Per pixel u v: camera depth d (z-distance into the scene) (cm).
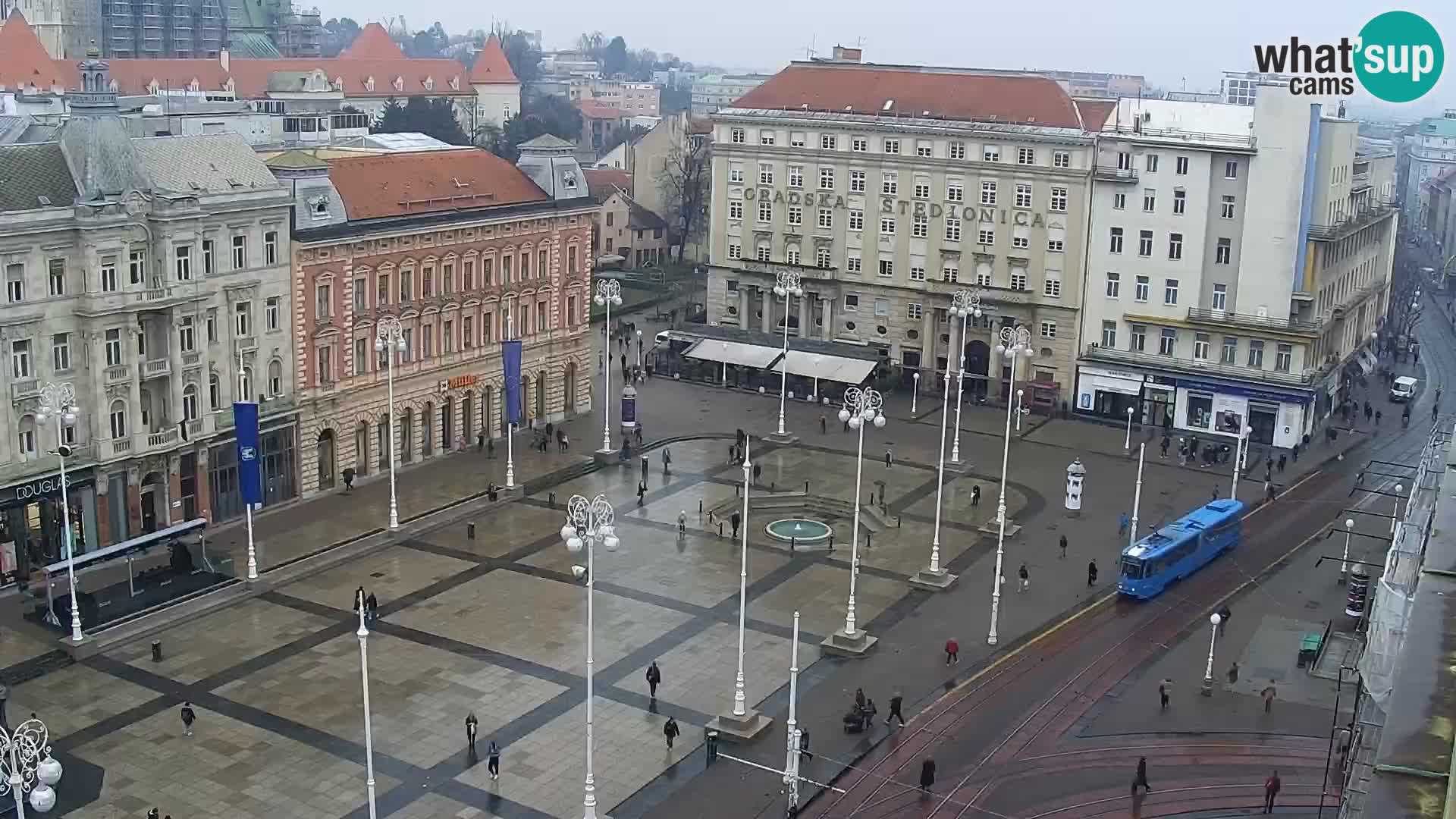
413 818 6153
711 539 10119
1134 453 12900
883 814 6306
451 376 11900
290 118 14662
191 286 9425
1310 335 12962
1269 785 6316
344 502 10606
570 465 11812
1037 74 15212
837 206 15325
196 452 9675
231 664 7725
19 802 4322
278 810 6178
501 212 12081
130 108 13588
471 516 10494
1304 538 10494
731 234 16062
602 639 8231
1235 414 13462
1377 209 15650
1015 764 6819
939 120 14688
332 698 7331
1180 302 13688
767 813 6303
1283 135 12900
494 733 7000
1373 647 5241
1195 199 13400
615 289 12100
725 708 7375
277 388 10381
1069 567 9725
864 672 7881
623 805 6347
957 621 8675
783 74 16100
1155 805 6400
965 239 14688
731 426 13450
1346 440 13550
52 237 8556
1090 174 13825
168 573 8769
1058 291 14262
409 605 8681
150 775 6450
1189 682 7825
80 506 8950
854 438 13138
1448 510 3762
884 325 15350
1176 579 9444
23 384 8525
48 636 7912
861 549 10000
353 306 10856
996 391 14750
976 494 11100
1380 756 2559
